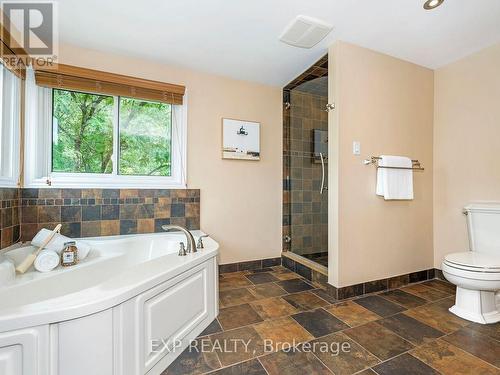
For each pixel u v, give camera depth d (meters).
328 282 2.08
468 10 1.62
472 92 2.17
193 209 2.44
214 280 1.69
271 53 2.16
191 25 1.78
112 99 2.22
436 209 2.44
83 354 0.92
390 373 1.17
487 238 1.94
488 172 2.06
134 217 2.21
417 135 2.36
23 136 1.89
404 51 2.14
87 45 2.03
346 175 2.00
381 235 2.16
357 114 2.04
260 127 2.78
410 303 1.90
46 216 1.94
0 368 0.83
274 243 2.86
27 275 1.44
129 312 1.05
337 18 1.70
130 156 2.29
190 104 2.45
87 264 1.67
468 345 1.37
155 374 1.16
